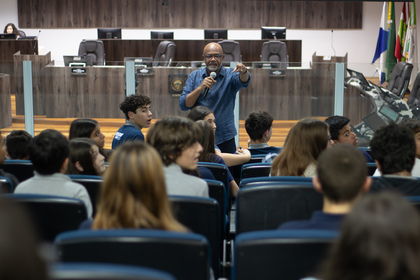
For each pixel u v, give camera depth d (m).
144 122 4.64
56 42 14.59
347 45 14.80
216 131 5.15
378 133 2.40
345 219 1.05
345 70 6.50
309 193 2.33
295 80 6.59
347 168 1.63
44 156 2.39
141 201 1.75
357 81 6.51
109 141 6.78
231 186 3.43
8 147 3.57
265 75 6.62
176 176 2.41
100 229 1.75
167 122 2.43
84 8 14.38
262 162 3.65
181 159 2.41
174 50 9.91
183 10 14.36
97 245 1.56
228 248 2.84
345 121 3.86
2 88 6.62
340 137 3.89
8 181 2.51
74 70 6.65
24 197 2.07
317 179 1.71
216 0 14.34
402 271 0.96
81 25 14.44
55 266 1.12
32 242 0.78
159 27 14.44
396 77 6.43
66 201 2.07
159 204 1.77
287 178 2.49
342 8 14.50
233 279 1.95
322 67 6.53
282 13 14.42
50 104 6.70
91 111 6.75
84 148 2.92
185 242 1.57
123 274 1.11
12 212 0.79
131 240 1.55
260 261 1.59
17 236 0.77
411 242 0.96
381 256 0.96
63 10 14.39
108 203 1.76
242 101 6.69
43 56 7.20
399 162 2.34
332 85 6.55
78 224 2.09
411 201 1.94
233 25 14.40
